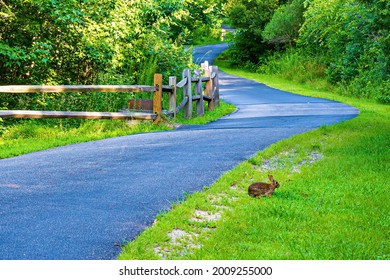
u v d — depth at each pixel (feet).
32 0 55.83
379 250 20.17
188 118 63.93
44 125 50.55
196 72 69.15
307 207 25.27
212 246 19.80
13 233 21.31
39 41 61.05
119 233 21.44
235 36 193.26
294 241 20.51
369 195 27.86
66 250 19.63
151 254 19.10
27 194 27.20
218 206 25.59
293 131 49.44
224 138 45.11
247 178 31.19
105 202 25.77
